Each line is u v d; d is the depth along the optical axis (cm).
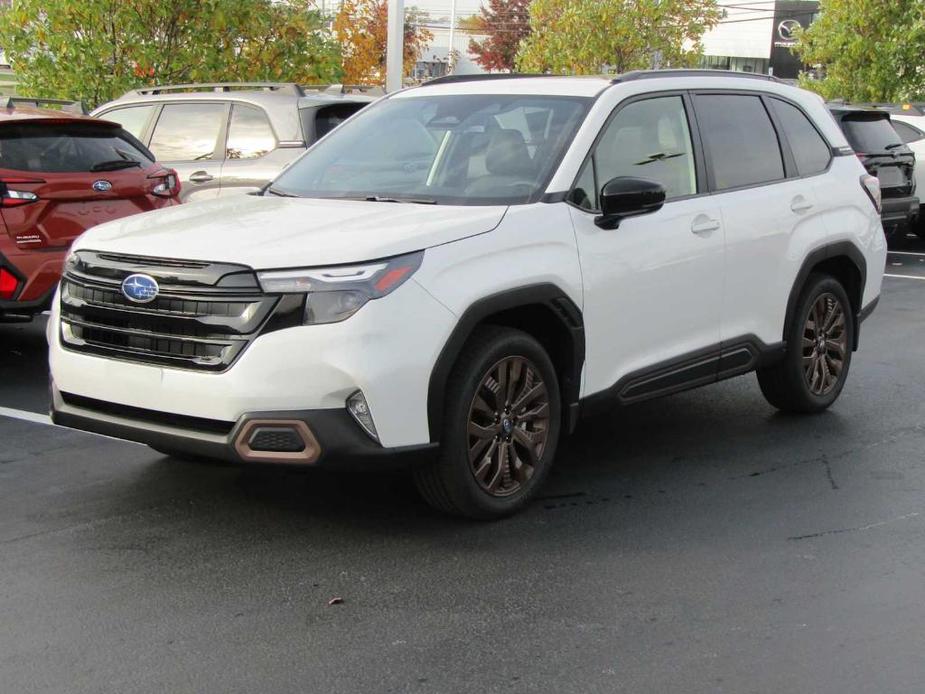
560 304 494
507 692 347
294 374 422
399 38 1474
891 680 356
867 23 2484
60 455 585
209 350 435
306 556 452
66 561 445
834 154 688
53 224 744
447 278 449
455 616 400
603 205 506
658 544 470
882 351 888
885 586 431
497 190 514
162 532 477
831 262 685
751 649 377
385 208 500
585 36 2400
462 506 475
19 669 358
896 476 569
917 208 1512
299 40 1509
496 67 5269
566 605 410
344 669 361
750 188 612
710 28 2528
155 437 448
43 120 756
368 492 529
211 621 394
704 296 575
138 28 1398
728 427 660
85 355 468
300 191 564
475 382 464
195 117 1041
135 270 450
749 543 473
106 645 375
